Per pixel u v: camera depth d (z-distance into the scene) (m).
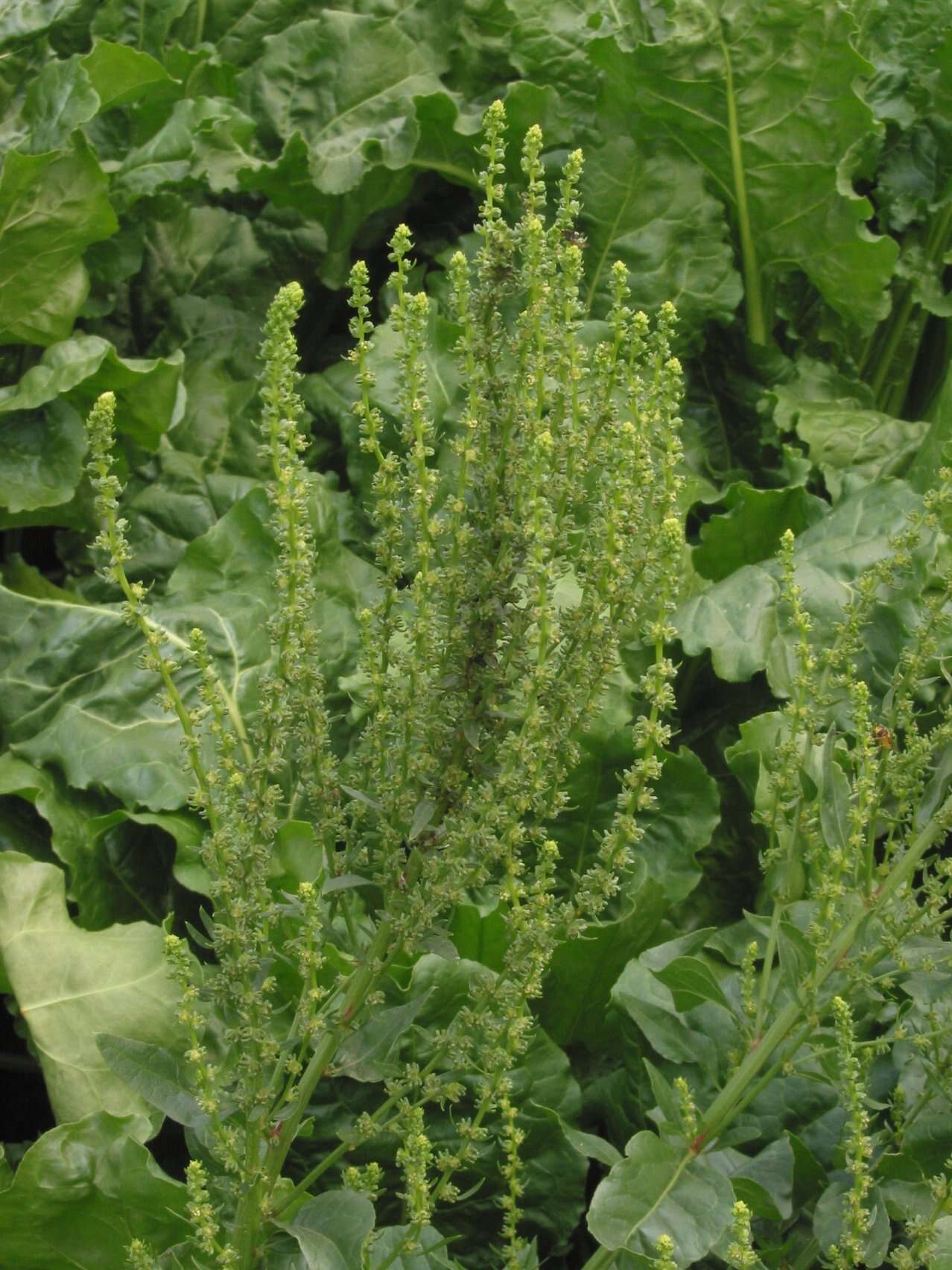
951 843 2.29
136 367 2.57
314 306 3.17
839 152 3.02
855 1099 1.49
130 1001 2.01
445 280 3.02
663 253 3.06
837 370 3.31
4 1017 2.52
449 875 1.44
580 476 1.43
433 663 1.43
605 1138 2.27
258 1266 1.58
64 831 2.22
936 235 3.41
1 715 2.34
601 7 3.04
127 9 3.05
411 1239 1.45
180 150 2.78
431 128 3.01
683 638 2.47
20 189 2.49
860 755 1.70
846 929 1.68
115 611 2.43
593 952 2.17
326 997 1.57
